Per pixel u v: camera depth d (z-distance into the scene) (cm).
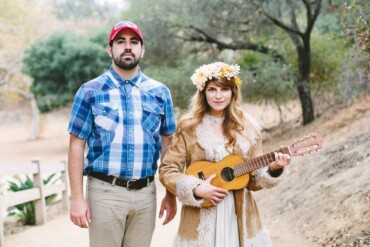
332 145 816
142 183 308
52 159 2142
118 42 302
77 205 297
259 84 1292
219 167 304
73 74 2212
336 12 1056
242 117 315
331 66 1361
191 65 1346
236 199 303
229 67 306
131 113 303
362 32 607
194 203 294
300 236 525
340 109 1162
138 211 309
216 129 313
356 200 517
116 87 305
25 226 707
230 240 301
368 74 814
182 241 307
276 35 1367
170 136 336
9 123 3875
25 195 667
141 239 319
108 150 298
